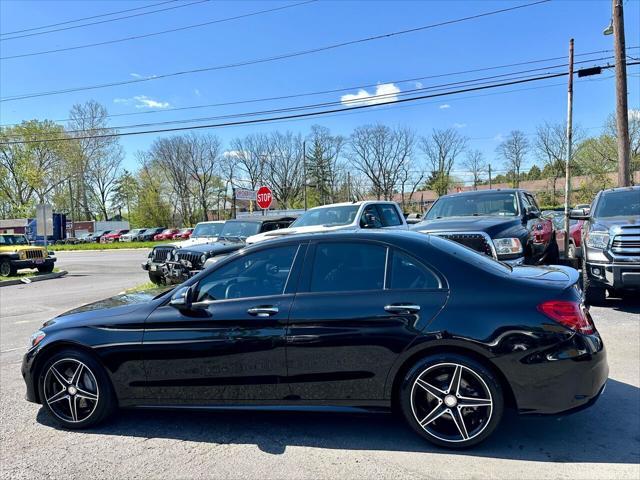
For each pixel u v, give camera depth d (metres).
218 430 3.67
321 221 10.05
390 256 3.46
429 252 3.42
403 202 76.44
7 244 19.56
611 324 6.27
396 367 3.23
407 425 3.62
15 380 5.06
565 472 2.89
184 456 3.26
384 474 2.94
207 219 73.81
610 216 7.56
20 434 3.71
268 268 3.66
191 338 3.55
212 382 3.54
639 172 50.62
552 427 3.49
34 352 3.84
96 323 3.79
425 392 3.25
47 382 3.83
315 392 3.39
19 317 9.16
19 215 58.28
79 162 65.12
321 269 3.54
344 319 3.31
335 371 3.33
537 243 8.10
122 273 18.36
